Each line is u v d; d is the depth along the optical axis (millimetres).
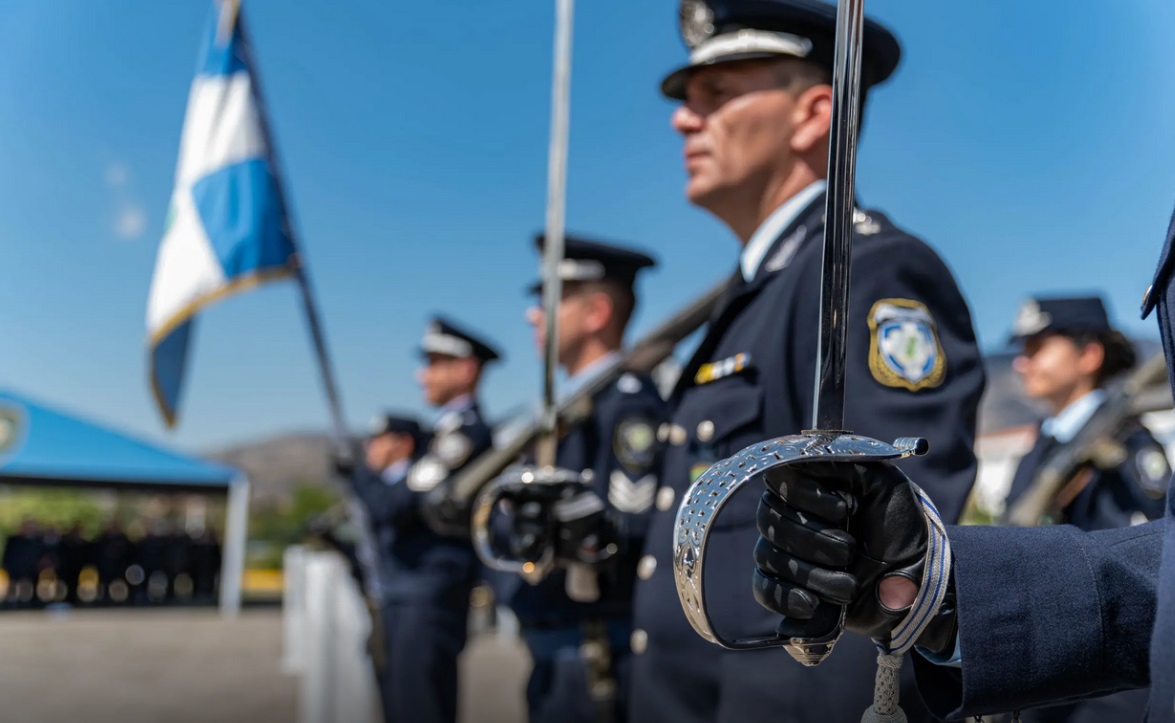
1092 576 881
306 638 6391
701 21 1693
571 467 2547
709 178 1685
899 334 1286
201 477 16344
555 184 1991
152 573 19781
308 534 4445
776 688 1344
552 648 2672
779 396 1451
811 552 810
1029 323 3404
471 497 2893
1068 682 869
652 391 2619
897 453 787
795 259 1513
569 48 1953
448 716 4234
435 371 4828
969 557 872
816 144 1640
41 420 15586
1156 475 2844
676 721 1562
